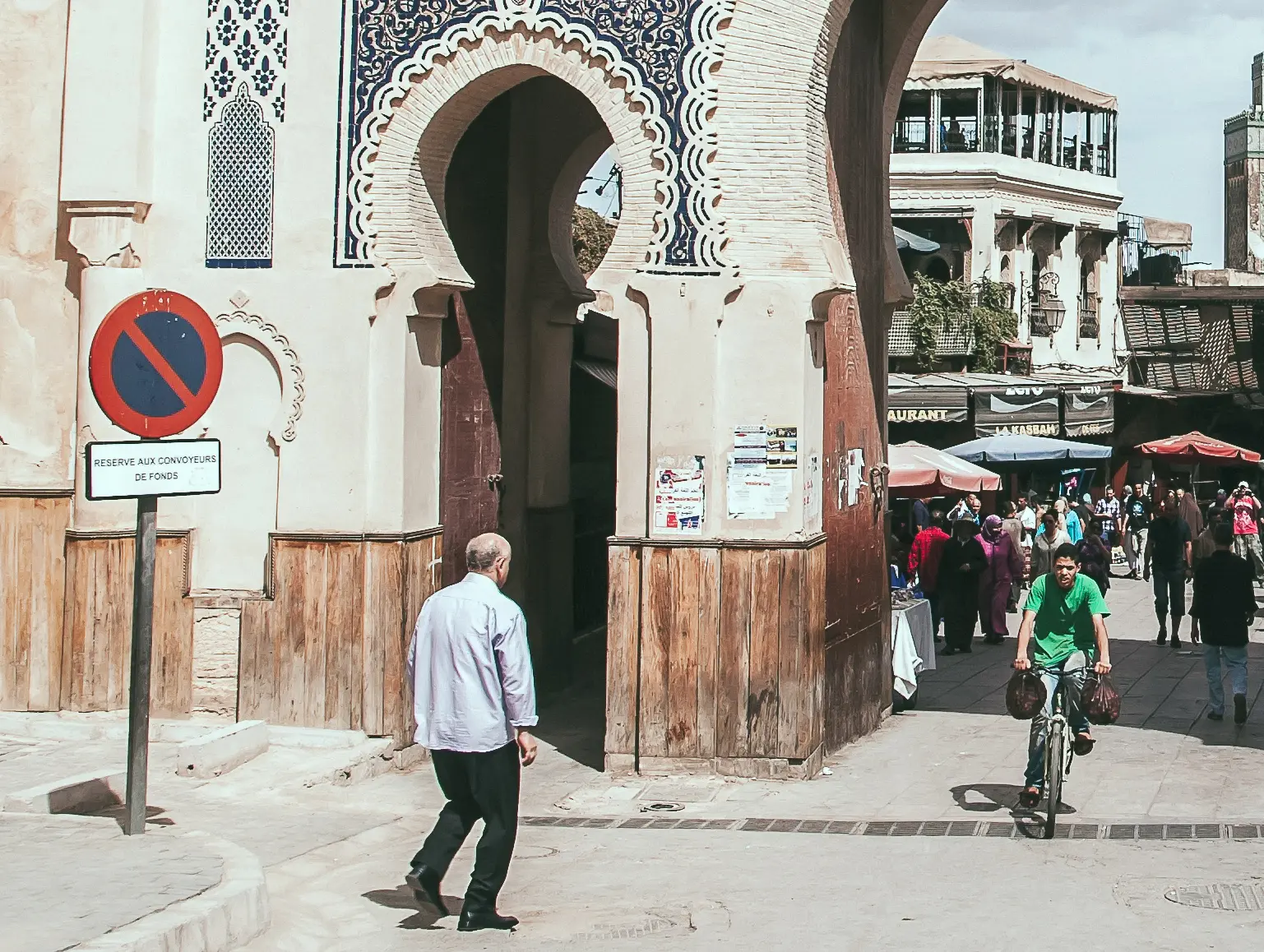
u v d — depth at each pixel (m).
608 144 13.28
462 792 6.73
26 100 10.70
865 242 12.30
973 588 17.11
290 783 9.39
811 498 10.16
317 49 10.42
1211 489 36.03
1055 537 20.48
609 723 10.17
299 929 6.70
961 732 12.00
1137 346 39.00
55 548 10.67
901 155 33.56
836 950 6.25
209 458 7.45
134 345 7.18
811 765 10.07
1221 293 38.28
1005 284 32.97
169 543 10.55
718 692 10.00
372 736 10.29
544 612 13.41
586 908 7.05
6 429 10.75
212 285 10.51
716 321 9.94
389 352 10.35
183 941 5.85
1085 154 37.47
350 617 10.31
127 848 7.01
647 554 10.04
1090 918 6.67
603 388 15.82
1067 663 8.73
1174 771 10.21
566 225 13.31
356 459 10.34
